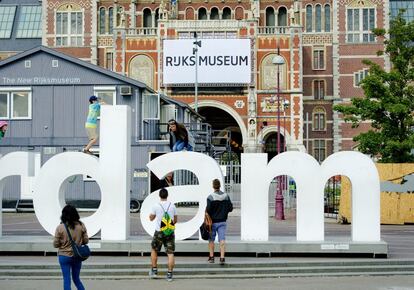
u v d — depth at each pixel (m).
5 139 48.53
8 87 48.75
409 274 22.61
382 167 41.53
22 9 99.69
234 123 88.19
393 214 41.31
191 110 65.94
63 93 48.66
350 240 25.31
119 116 24.94
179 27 80.50
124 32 81.88
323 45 87.94
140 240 25.00
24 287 20.08
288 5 87.94
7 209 46.75
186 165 24.81
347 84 87.38
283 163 24.95
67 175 24.91
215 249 24.67
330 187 48.66
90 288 19.78
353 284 20.66
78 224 17.06
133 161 47.84
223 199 22.83
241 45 78.56
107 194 24.95
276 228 36.06
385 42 50.88
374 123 49.31
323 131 87.31
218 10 88.88
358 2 87.38
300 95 80.12
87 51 88.19
